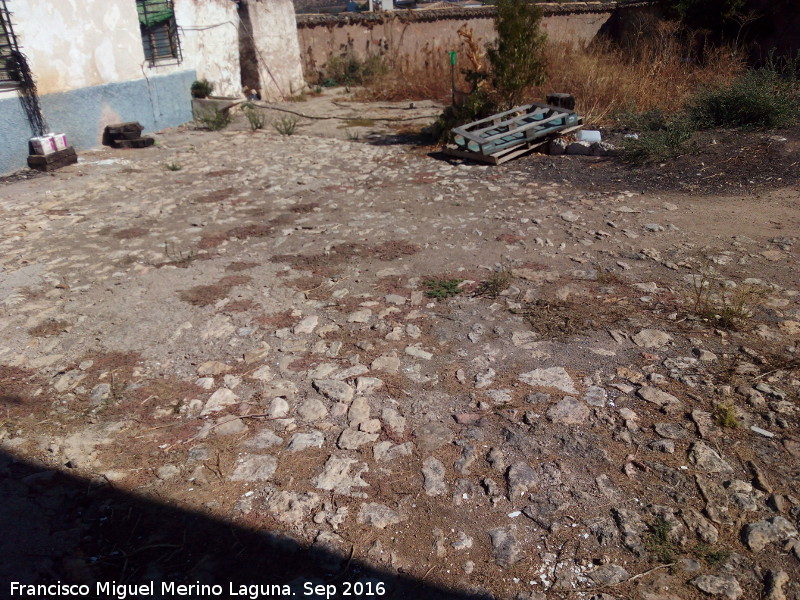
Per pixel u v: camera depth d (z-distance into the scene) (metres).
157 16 11.89
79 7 9.89
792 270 4.69
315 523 2.68
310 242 5.86
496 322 4.21
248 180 8.21
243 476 2.96
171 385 3.71
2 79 8.81
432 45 19.53
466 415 3.30
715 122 8.84
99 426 3.35
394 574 2.43
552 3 18.23
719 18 13.01
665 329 3.98
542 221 6.09
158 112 11.89
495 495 2.78
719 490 2.72
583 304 4.37
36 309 4.66
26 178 8.66
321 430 3.27
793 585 2.28
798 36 11.76
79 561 2.51
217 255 5.63
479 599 2.31
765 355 3.64
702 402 3.28
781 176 6.74
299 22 18.03
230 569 2.47
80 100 10.09
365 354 3.93
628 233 5.63
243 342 4.13
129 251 5.80
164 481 2.95
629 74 11.49
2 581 2.42
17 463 3.08
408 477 2.91
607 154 8.27
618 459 2.94
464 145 8.78
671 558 2.42
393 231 6.05
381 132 11.31
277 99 15.65
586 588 2.32
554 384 3.51
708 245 5.25
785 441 2.97
